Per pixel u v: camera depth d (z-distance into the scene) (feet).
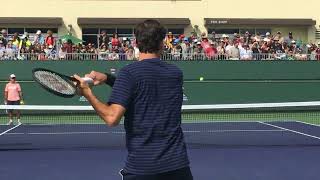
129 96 11.41
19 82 74.18
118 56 76.79
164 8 102.99
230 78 77.97
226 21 102.83
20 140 45.52
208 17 104.12
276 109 79.77
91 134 51.03
